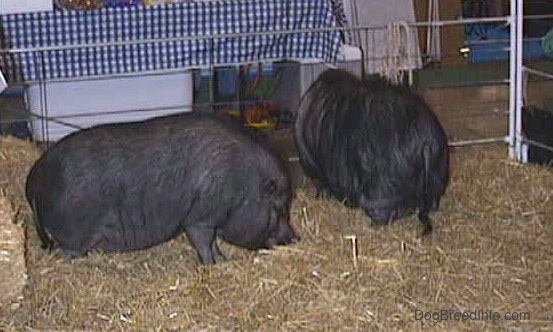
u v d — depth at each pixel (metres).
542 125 5.63
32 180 4.19
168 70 5.56
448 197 4.96
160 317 3.70
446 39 8.66
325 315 3.72
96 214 4.09
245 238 4.18
